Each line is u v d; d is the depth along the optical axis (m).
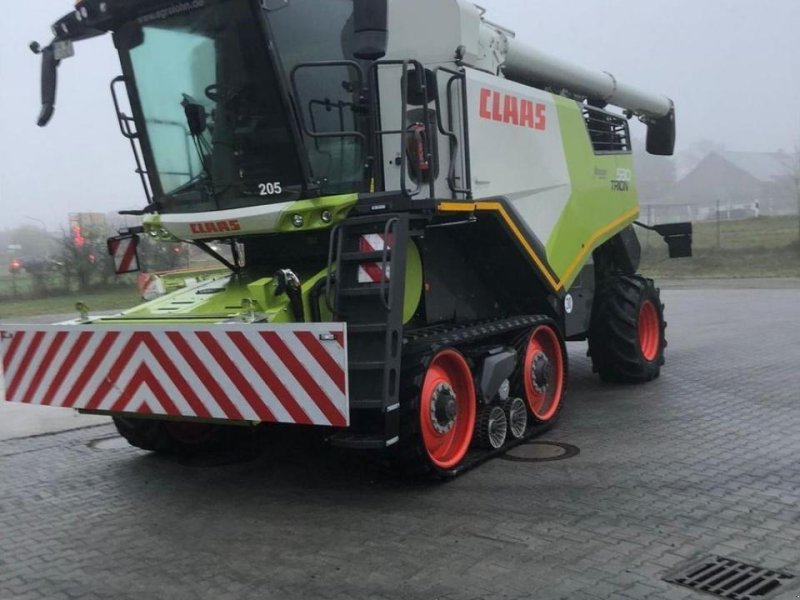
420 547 4.13
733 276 23.58
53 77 5.72
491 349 5.81
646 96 9.59
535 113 6.53
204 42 5.18
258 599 3.61
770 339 10.99
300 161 5.10
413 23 5.60
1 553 4.30
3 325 5.46
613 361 8.04
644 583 3.61
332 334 4.25
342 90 5.30
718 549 3.97
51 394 5.28
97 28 5.54
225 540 4.36
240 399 4.56
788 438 5.98
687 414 6.84
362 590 3.65
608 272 8.45
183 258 9.16
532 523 4.40
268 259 5.93
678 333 12.05
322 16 5.23
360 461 5.82
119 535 4.52
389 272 4.64
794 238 28.48
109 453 6.40
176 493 5.26
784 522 4.30
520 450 5.92
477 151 5.71
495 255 6.28
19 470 5.95
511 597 3.52
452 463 5.27
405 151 4.99
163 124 5.59
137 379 4.89
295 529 4.48
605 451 5.80
